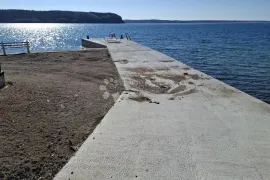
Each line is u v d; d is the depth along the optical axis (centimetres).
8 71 1370
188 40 5806
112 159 516
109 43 2992
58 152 542
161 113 775
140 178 456
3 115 693
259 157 525
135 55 1989
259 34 8406
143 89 1048
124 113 772
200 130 654
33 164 491
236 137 614
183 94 978
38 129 639
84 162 503
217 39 6106
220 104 857
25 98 847
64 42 5628
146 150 552
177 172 474
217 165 496
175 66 1540
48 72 1380
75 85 1098
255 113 773
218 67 2314
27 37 7288
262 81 1828
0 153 516
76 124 693
